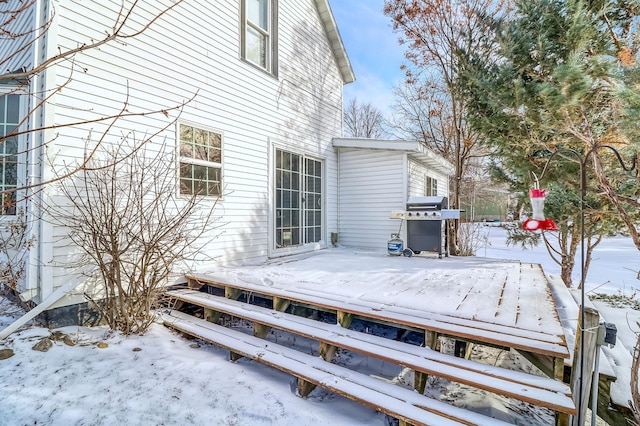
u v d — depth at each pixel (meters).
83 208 3.35
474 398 2.73
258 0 5.92
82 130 3.40
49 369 2.51
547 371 1.99
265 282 3.65
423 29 8.83
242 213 5.34
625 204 3.70
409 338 3.78
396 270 4.33
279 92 6.29
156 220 3.78
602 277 7.57
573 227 4.86
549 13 3.45
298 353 2.73
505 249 12.45
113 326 3.26
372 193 7.47
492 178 5.25
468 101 4.84
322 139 7.59
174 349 3.10
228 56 5.16
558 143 3.57
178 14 4.39
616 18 3.38
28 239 3.21
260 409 2.27
